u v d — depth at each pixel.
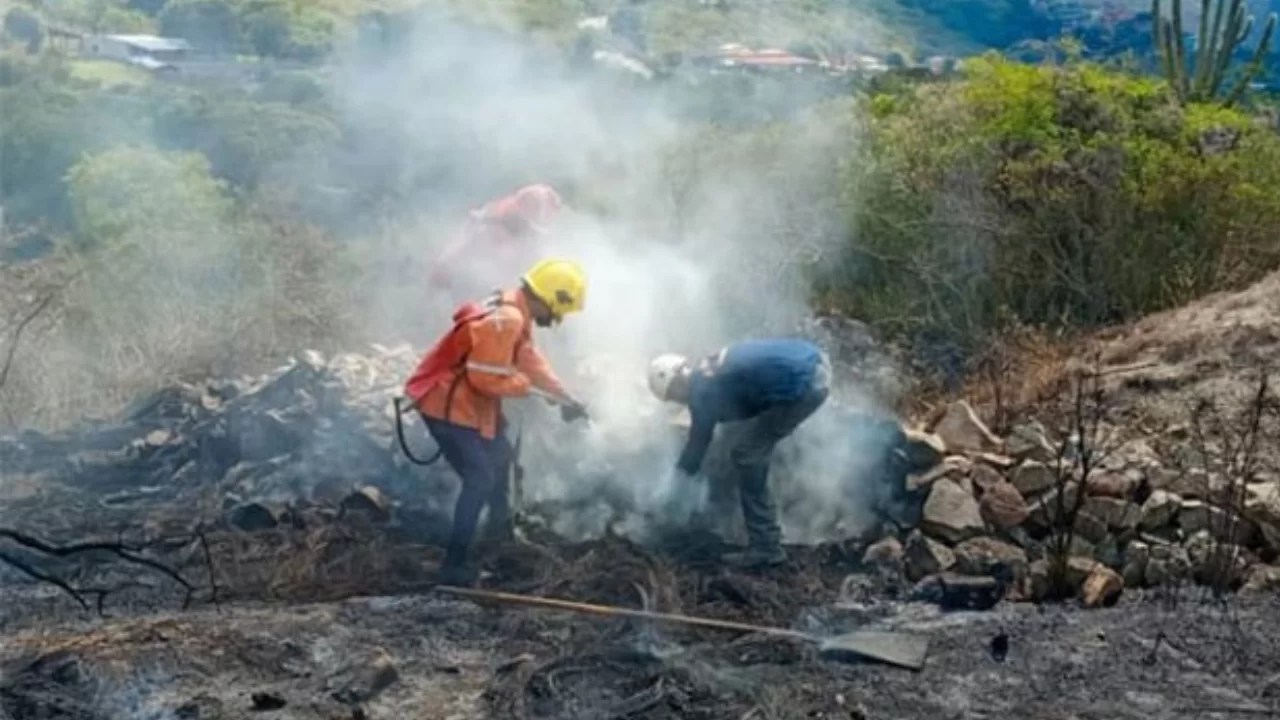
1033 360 12.23
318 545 8.69
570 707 6.70
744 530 8.81
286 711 6.65
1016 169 14.21
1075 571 8.07
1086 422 10.41
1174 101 15.99
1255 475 9.21
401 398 8.23
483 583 8.18
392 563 8.49
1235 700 6.80
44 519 9.56
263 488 9.79
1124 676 7.03
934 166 14.30
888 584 8.20
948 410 9.42
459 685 6.96
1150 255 13.96
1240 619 7.70
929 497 8.62
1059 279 13.88
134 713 6.62
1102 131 14.94
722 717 6.61
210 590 8.28
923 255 13.84
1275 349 11.39
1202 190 14.16
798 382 8.02
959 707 6.71
